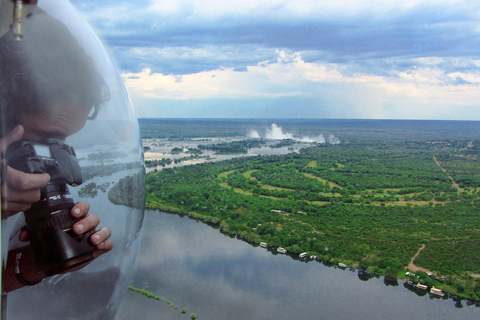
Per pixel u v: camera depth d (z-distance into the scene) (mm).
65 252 1043
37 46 1034
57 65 1063
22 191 1006
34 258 1059
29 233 1057
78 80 1101
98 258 1187
